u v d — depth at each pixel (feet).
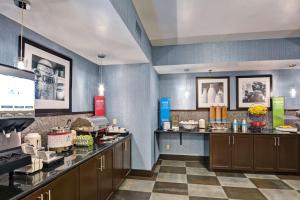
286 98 13.99
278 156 12.12
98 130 10.07
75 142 8.02
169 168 13.41
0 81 4.18
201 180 11.25
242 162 12.45
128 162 11.42
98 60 11.28
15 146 4.81
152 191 9.83
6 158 4.14
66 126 8.67
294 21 9.25
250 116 14.33
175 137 15.47
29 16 5.77
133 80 12.12
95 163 7.08
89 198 6.59
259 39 11.57
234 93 14.65
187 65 12.60
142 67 12.01
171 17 8.81
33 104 5.16
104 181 7.90
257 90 14.30
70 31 6.95
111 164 8.71
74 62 9.66
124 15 6.31
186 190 9.93
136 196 9.30
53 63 7.97
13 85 4.51
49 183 4.60
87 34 7.22
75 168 5.71
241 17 8.85
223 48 11.94
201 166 13.80
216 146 12.75
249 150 12.39
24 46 6.49
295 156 11.97
